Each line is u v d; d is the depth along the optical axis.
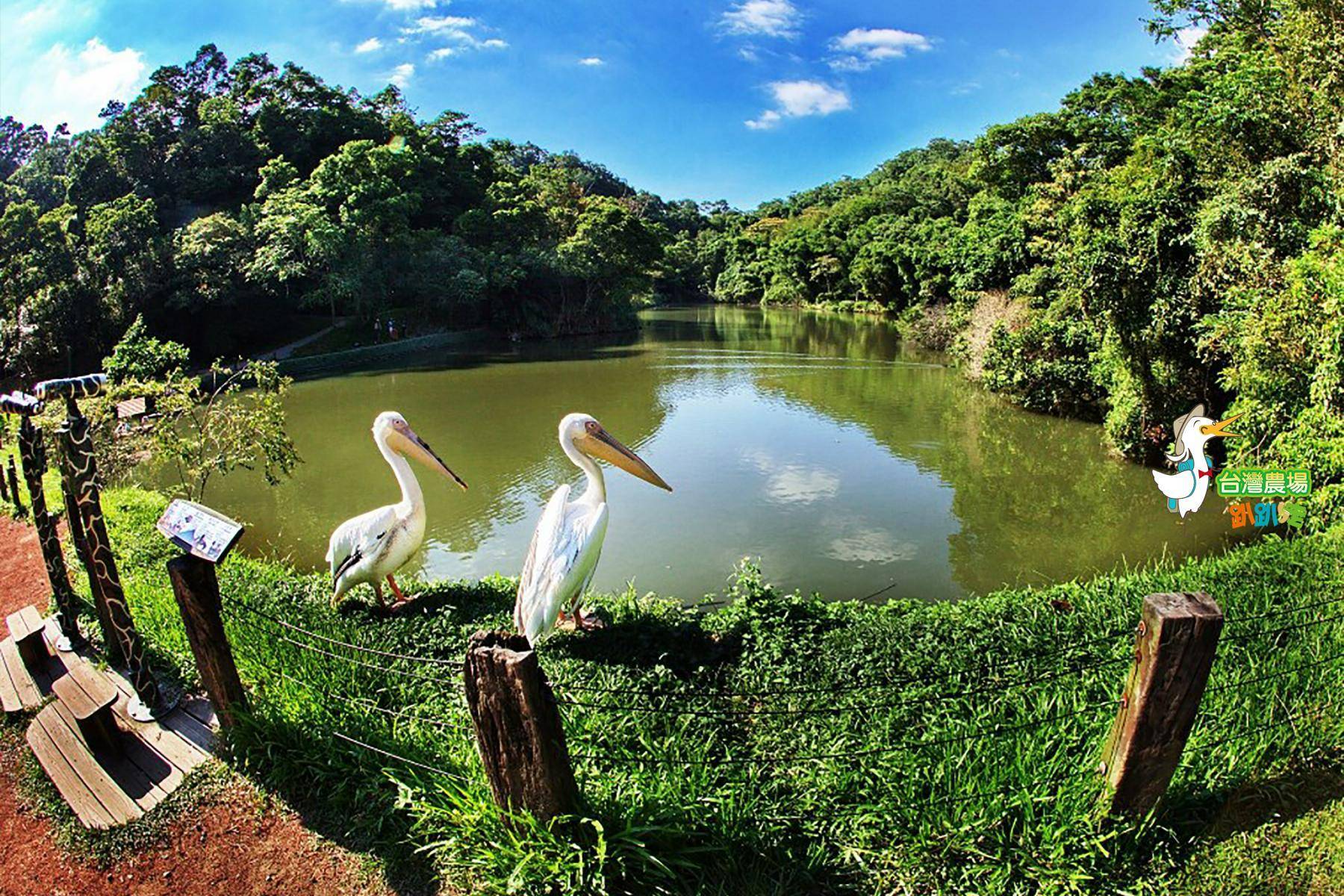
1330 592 6.34
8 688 5.71
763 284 76.75
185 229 37.44
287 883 3.93
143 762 4.83
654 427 20.41
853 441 18.50
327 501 14.17
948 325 34.09
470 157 54.44
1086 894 3.53
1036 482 14.69
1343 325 8.33
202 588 4.52
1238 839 3.79
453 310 41.91
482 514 13.14
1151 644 3.37
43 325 29.27
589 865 3.58
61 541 8.75
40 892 4.02
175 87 54.19
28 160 54.16
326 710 4.91
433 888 3.81
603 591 10.01
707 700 5.05
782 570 10.71
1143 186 14.79
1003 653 5.70
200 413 19.30
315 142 52.00
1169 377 14.28
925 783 4.09
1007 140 32.72
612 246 46.25
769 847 3.84
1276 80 12.70
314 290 38.91
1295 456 9.02
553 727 3.48
